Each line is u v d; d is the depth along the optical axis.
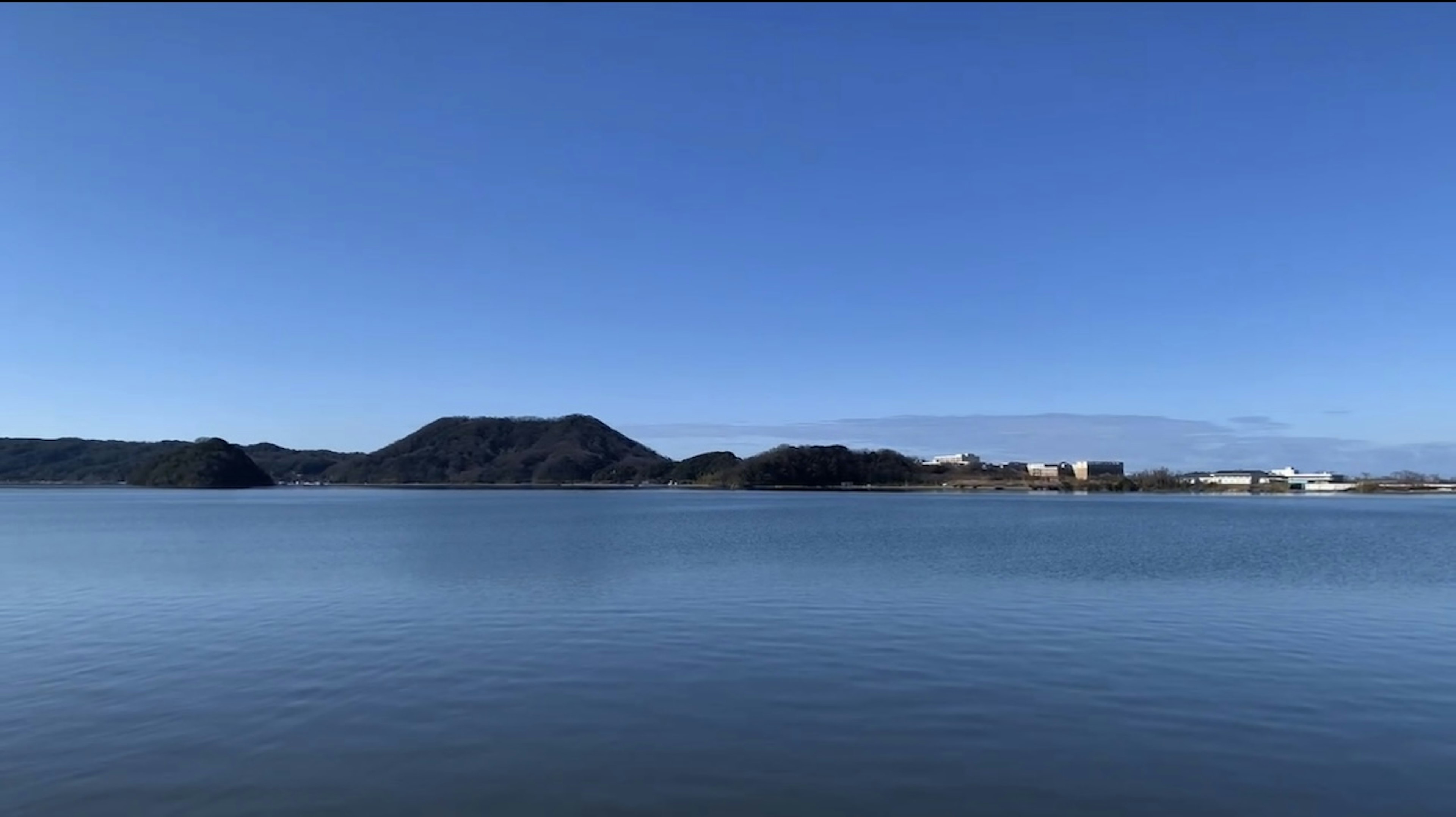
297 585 36.84
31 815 12.24
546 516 107.12
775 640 24.11
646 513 116.06
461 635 25.02
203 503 162.62
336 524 90.00
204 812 12.36
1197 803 12.66
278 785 13.33
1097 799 12.80
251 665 21.27
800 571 41.66
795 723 16.33
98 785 13.34
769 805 12.65
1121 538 65.81
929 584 36.56
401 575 40.44
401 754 14.69
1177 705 17.50
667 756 14.55
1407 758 14.42
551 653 22.56
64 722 16.50
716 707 17.38
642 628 26.17
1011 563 45.59
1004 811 12.41
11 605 31.69
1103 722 16.38
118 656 22.41
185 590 35.31
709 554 51.69
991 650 22.72
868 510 127.38
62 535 71.81
